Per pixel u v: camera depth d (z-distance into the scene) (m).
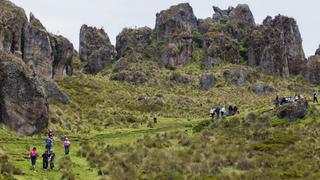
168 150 60.75
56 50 141.75
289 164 50.22
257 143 62.62
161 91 160.00
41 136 73.81
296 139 63.31
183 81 173.00
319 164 48.91
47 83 106.06
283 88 169.75
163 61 193.00
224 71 177.25
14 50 120.75
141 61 192.12
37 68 126.00
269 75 187.38
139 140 69.56
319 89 175.88
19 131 72.25
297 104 79.69
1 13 121.38
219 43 199.12
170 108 132.25
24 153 56.00
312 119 76.62
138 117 108.81
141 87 163.88
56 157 56.75
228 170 50.09
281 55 193.25
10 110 72.38
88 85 145.25
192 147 62.44
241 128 77.44
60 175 46.41
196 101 145.38
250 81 175.25
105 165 51.69
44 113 76.75
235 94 157.00
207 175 46.78
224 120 83.00
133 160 53.59
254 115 82.25
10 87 73.31
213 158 54.12
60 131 78.25
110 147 62.56
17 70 74.62
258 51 195.62
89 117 100.38
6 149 56.50
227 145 62.62
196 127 84.38
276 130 71.50
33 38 127.25
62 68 144.50
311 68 192.50
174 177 45.47
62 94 108.25
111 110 116.12
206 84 167.62
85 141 71.50
